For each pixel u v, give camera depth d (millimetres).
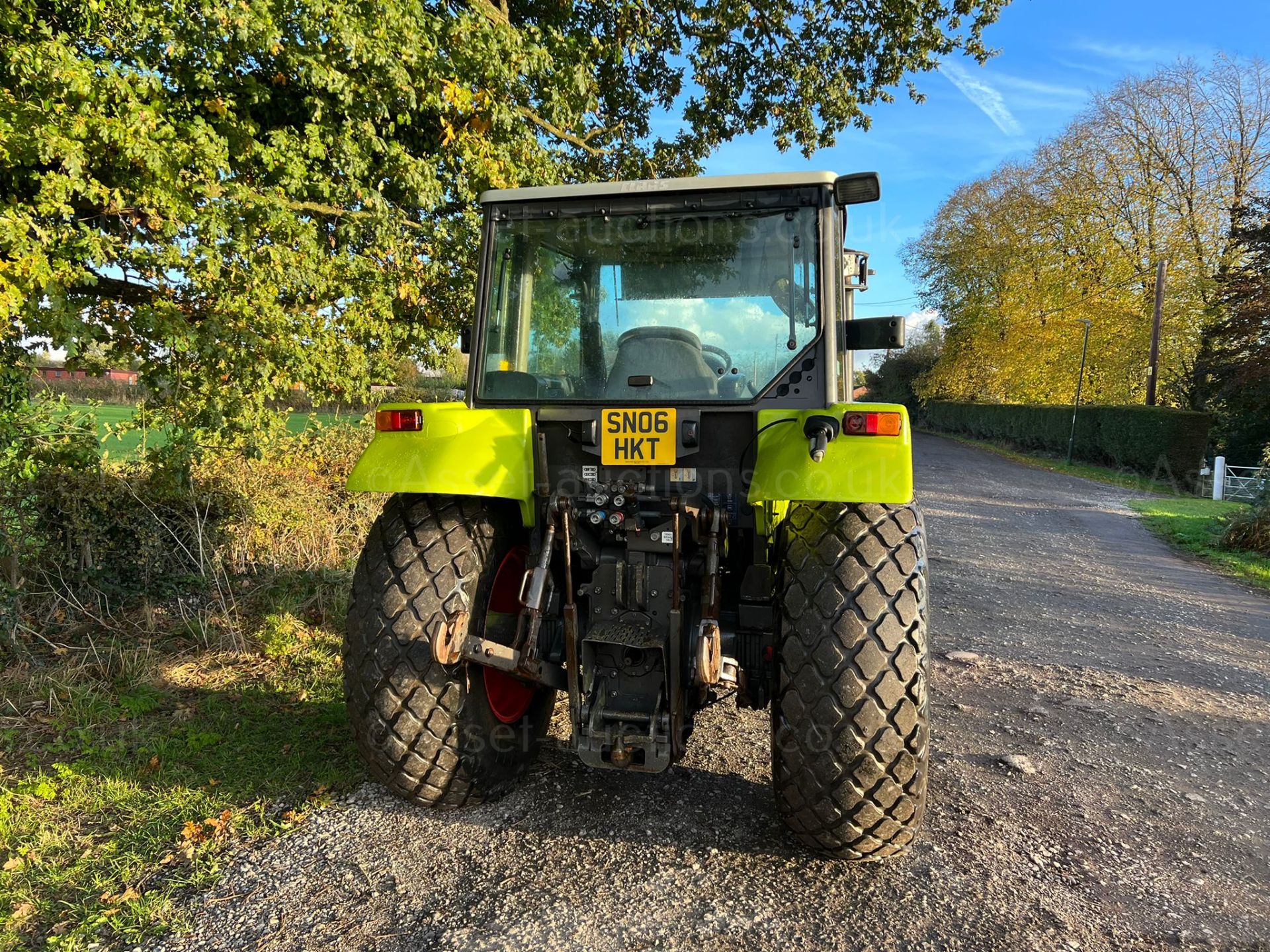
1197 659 5449
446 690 2678
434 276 6500
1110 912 2391
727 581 2898
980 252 38719
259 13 4871
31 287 4012
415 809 2928
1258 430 22734
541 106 7684
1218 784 3391
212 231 4723
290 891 2447
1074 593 7621
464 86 6191
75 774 3217
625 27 10047
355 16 5344
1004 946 2209
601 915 2311
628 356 2873
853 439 2473
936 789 3217
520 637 2689
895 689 2344
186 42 4832
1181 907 2438
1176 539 11602
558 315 2980
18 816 2896
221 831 2795
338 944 2199
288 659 4613
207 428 5305
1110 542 11133
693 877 2502
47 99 4176
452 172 6750
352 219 6027
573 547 2742
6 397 4648
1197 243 30422
